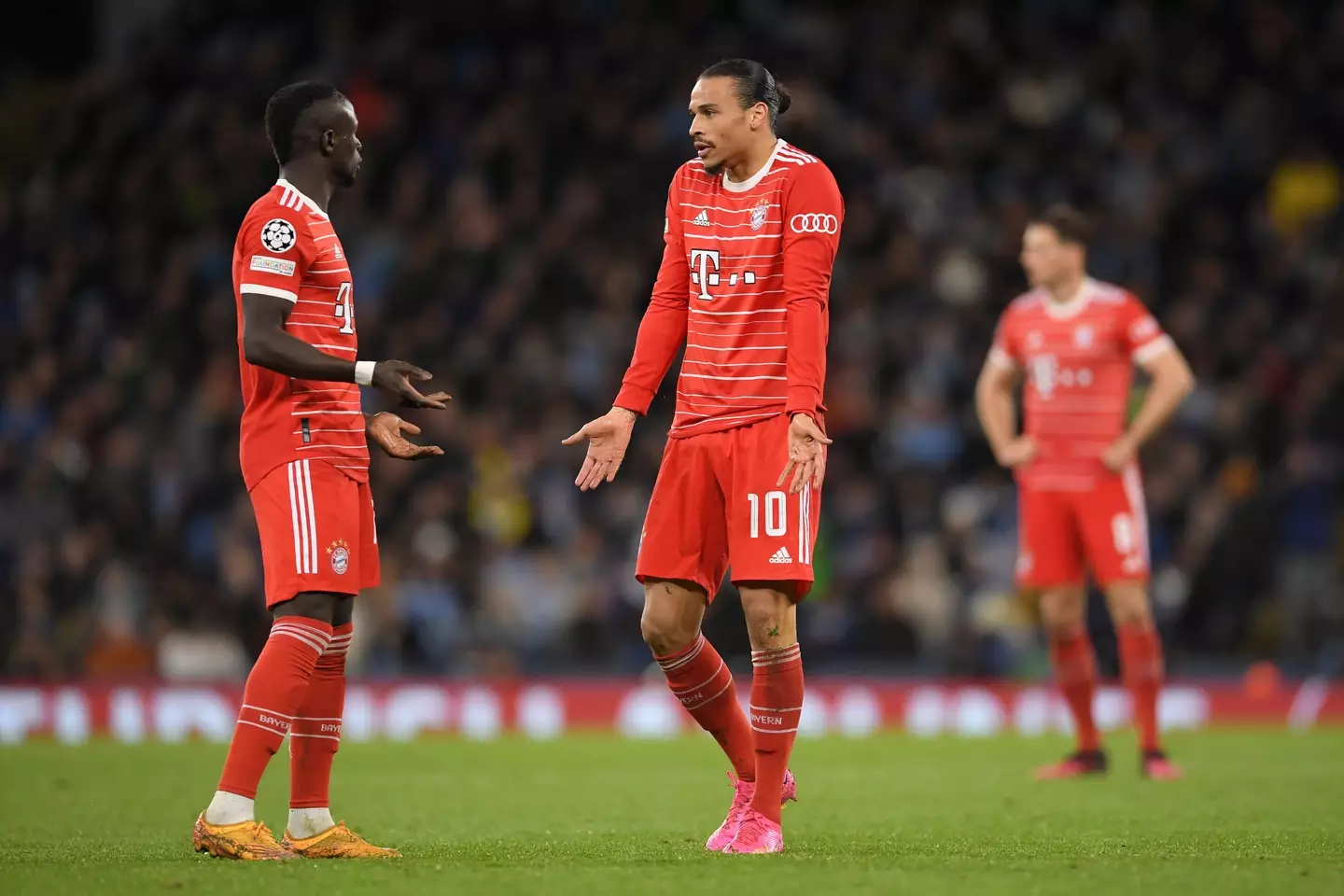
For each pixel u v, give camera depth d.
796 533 17.27
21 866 15.88
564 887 14.16
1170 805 23.92
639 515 53.41
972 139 70.31
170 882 14.53
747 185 17.73
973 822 21.44
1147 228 68.50
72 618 49.62
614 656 50.66
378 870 15.35
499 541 53.25
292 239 17.06
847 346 61.03
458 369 59.38
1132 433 30.02
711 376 17.72
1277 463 57.06
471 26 76.44
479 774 30.66
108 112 73.69
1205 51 76.50
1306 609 50.22
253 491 17.34
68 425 56.44
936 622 50.19
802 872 15.10
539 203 67.88
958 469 57.88
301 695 16.98
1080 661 30.08
